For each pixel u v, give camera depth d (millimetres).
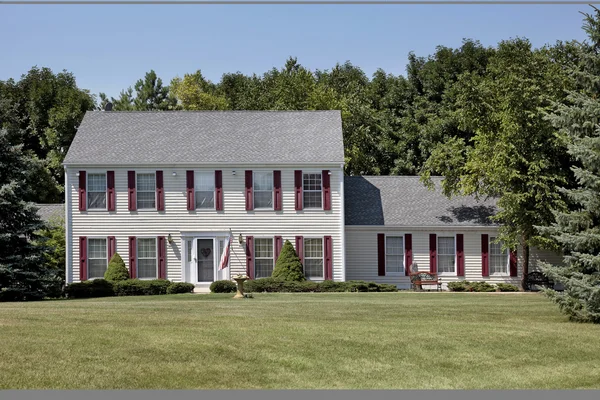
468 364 17422
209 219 38406
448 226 39344
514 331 20703
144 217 38312
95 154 38750
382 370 16781
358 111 55094
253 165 38469
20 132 53844
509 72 38406
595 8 22516
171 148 39312
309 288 36312
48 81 60875
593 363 17703
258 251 38469
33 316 21531
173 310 24016
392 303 27328
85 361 16250
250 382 15672
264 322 21344
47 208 45812
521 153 35875
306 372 16453
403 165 56438
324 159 38531
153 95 71875
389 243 39656
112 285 35812
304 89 55812
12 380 14953
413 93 62094
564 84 35469
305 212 38500
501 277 39375
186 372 15984
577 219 21656
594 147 21203
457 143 40281
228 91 75500
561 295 22500
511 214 36000
